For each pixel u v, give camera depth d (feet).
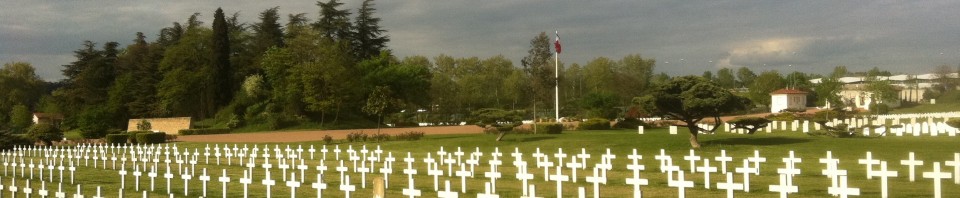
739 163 109.91
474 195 74.69
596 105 297.53
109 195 80.02
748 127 182.50
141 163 123.75
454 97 443.73
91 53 415.44
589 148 146.10
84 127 274.98
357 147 173.47
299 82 324.19
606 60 502.38
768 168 100.22
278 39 377.71
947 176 64.85
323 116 323.57
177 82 347.56
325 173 103.50
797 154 121.90
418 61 496.64
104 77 403.34
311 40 334.44
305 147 178.91
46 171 111.75
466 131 228.02
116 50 415.44
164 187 87.81
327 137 191.42
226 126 316.81
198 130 285.23
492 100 466.70
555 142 157.69
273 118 313.12
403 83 349.61
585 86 517.55
